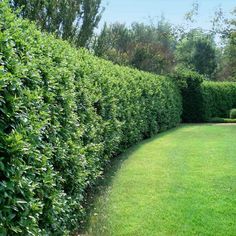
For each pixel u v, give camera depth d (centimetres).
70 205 463
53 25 1361
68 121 474
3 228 271
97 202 605
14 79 304
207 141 1252
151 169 827
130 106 1111
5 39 311
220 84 2527
